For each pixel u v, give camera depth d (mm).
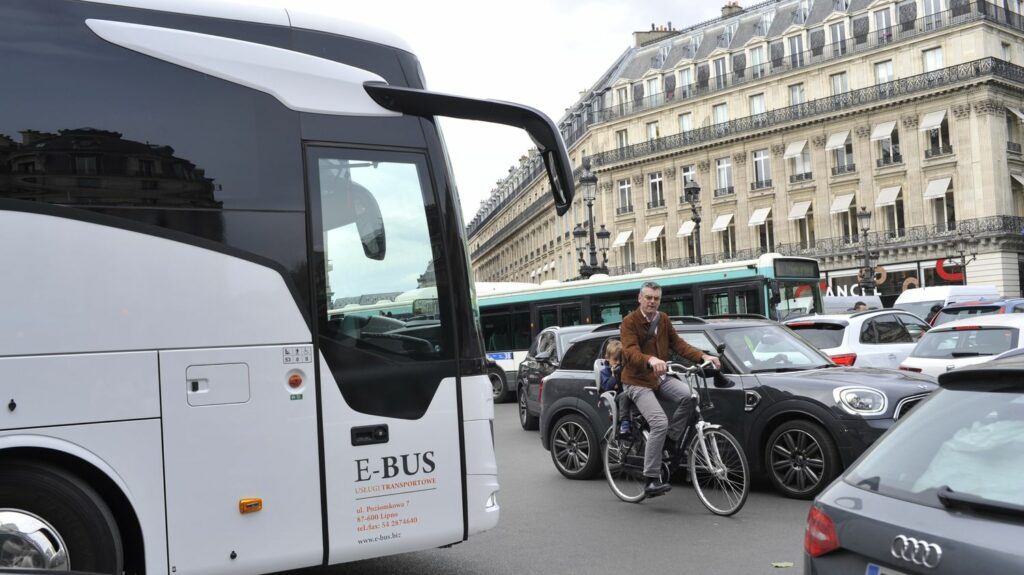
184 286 4578
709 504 7840
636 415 8320
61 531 4211
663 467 8078
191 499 4500
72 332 4301
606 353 9188
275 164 4898
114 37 4660
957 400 3145
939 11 53750
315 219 4957
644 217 68250
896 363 12969
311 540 4770
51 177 4383
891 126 55062
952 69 52281
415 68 5496
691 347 7863
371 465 4961
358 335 5000
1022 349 7168
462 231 5461
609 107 71188
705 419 8875
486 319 25031
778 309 19438
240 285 4707
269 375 4730
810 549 3084
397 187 5246
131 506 4363
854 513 2947
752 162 62375
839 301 31422
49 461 4277
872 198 56188
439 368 5223
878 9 56594
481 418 5355
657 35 74688
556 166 5352
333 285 4965
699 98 65188
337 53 5250
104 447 4320
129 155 4559
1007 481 2736
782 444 8375
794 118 59500
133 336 4434
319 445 4824
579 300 22734
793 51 60875
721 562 6191
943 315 18406
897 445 3145
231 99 4863
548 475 10609
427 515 5109
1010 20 54062
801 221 59844
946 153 52938
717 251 64125
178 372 4516
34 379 4191
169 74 4742
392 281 5141
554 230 82375
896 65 55562
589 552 6652
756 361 8953
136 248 4496
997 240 50469
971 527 2596
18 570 2803
